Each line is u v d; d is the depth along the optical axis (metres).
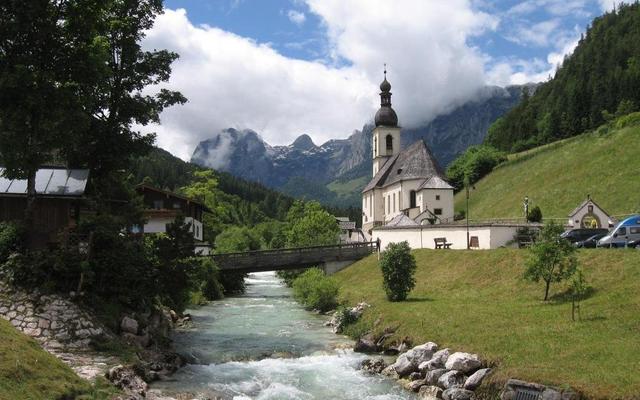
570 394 18.06
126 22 35.03
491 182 120.31
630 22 195.62
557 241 32.38
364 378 24.61
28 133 29.28
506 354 22.55
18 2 28.56
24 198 32.47
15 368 17.69
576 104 150.88
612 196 80.25
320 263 65.62
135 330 28.72
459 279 44.19
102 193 34.66
